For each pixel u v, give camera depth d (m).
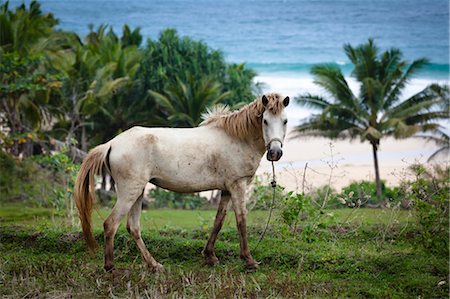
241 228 8.73
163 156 8.39
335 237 10.29
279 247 9.55
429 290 7.79
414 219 11.64
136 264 9.01
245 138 8.61
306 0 94.75
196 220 15.23
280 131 8.30
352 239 10.55
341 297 7.55
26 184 21.81
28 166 22.92
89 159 8.41
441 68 62.28
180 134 8.63
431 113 29.95
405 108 30.73
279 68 68.62
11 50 28.72
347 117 30.75
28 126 32.84
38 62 28.39
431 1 89.12
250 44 78.44
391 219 11.07
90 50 34.94
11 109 29.61
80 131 33.97
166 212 18.08
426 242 9.01
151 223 14.21
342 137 31.22
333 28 83.44
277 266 8.93
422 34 77.50
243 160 8.63
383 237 10.19
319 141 42.59
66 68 30.23
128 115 34.66
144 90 35.06
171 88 32.41
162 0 97.44
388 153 39.44
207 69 35.66
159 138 8.43
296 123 46.94
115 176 8.34
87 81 30.98
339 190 24.98
